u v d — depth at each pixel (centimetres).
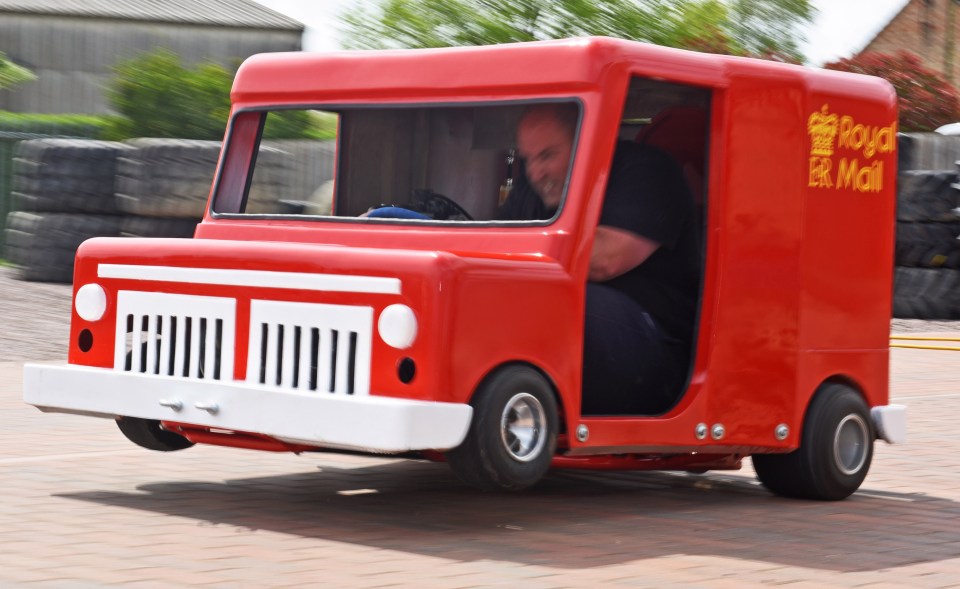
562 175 599
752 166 654
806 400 682
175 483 680
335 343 560
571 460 618
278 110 693
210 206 709
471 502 656
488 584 490
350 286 552
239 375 580
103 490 655
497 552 545
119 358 618
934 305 1942
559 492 700
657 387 648
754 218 655
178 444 683
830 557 561
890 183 721
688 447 637
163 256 605
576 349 584
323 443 546
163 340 603
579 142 595
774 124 662
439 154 639
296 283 565
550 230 592
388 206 654
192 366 594
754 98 654
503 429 550
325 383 557
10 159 2297
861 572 534
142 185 1630
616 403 640
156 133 2811
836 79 693
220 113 2847
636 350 640
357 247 601
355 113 670
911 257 1958
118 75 2920
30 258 1691
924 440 930
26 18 4456
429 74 644
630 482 745
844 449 700
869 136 708
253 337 576
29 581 471
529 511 641
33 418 884
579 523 615
